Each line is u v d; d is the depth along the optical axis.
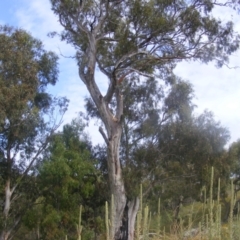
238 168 27.81
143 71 24.61
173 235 5.60
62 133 27.17
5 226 25.41
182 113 27.42
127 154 26.75
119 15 23.52
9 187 26.30
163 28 22.05
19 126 25.44
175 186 25.39
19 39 25.53
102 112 23.55
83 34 24.84
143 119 27.59
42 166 24.95
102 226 24.77
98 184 26.31
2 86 24.06
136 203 24.19
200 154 26.48
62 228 24.20
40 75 28.25
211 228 4.41
